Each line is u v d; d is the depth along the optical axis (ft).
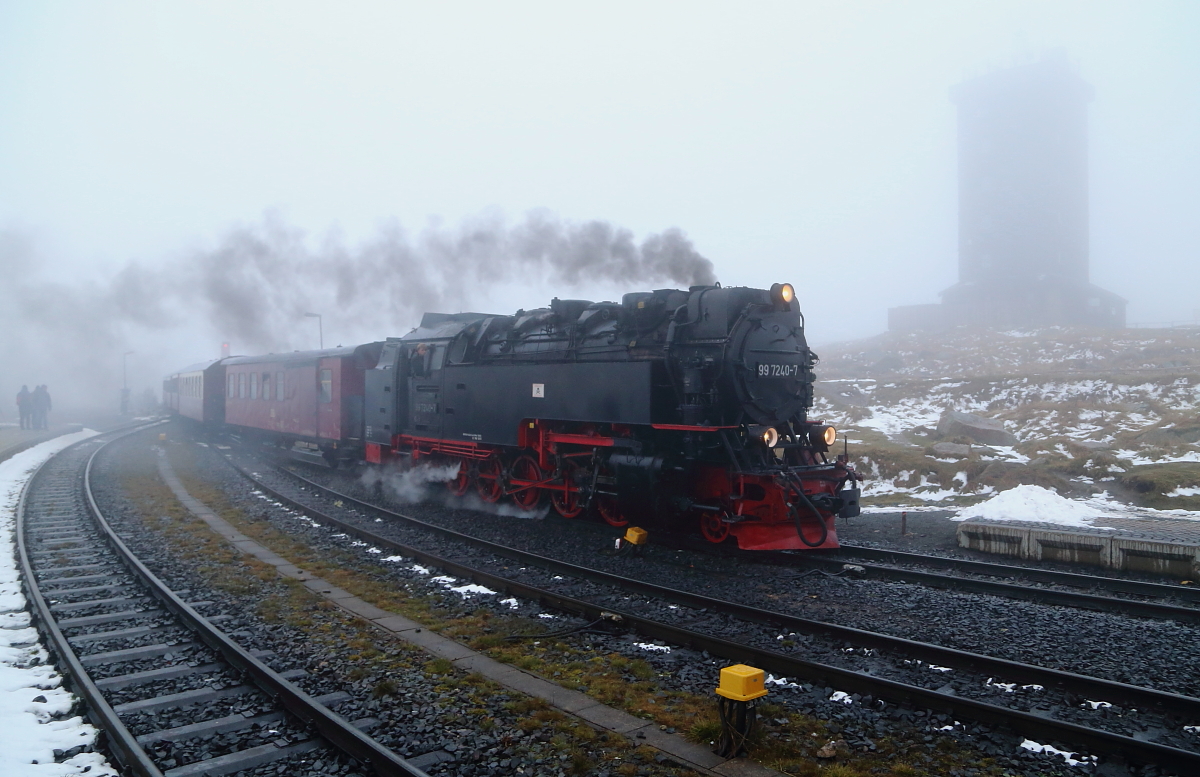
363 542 42.50
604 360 43.21
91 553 39.63
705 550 39.24
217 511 52.70
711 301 39.47
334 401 70.95
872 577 34.45
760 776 16.44
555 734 18.45
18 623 27.71
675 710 19.84
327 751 17.81
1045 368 129.29
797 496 37.58
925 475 60.90
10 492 61.05
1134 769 16.57
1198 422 65.31
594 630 26.66
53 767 16.57
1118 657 23.73
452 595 31.40
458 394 54.39
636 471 39.91
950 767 16.90
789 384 41.16
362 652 24.43
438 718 19.33
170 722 19.39
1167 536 36.70
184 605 28.04
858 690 20.62
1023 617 27.86
